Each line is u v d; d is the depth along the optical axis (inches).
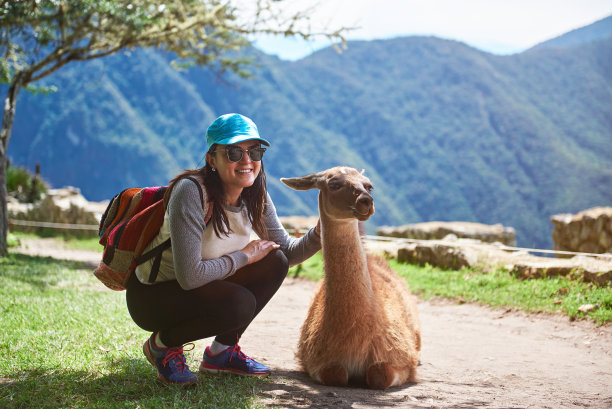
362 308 151.0
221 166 135.7
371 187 149.9
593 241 489.1
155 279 137.6
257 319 282.5
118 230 135.9
